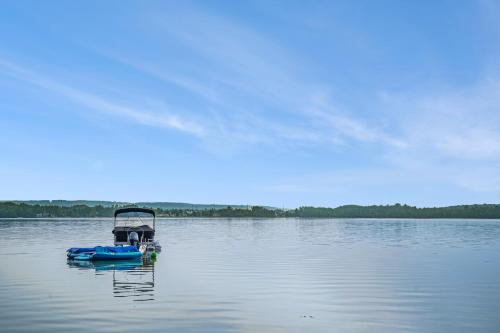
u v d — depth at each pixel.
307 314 22.98
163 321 21.42
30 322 21.17
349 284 32.03
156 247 59.16
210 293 28.47
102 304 25.03
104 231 118.81
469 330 20.34
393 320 21.94
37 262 45.91
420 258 49.91
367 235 104.12
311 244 73.31
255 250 61.06
